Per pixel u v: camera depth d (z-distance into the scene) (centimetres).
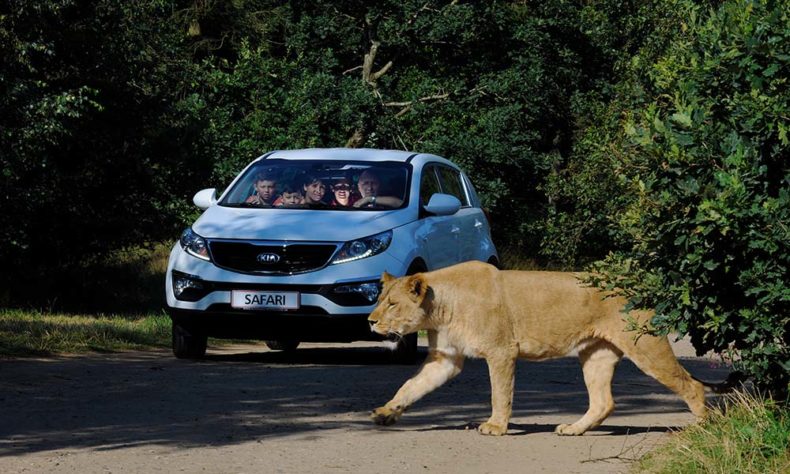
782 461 558
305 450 647
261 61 2506
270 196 1141
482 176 2559
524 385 972
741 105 588
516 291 726
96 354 1120
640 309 647
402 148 2578
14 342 1098
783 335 616
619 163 651
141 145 1798
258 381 933
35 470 576
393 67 2814
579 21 2761
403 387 735
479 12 2619
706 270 609
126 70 1780
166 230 1895
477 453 651
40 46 1591
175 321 1091
